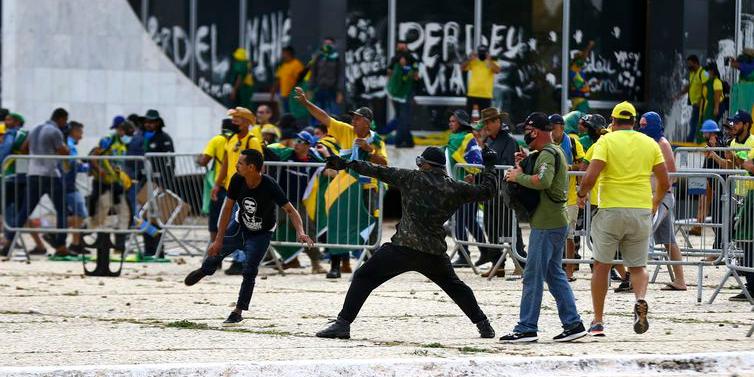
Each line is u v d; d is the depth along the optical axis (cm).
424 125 5962
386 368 2320
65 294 3528
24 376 2217
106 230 4431
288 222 4106
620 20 6084
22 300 3388
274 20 5997
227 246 3086
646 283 2773
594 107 6072
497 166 3875
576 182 3744
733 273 3347
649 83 6097
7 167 4819
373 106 5934
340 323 2727
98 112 6194
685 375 2397
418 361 2342
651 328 2925
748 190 3253
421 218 2678
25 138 4994
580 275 4022
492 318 3061
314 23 5916
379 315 3106
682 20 6000
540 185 2653
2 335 2777
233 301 3384
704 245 3697
